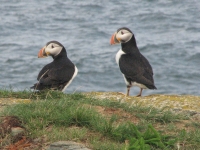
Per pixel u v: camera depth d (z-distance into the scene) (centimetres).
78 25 3139
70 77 1066
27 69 2186
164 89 1988
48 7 3734
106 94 1031
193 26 3100
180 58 2386
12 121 755
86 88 1973
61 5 3819
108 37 2825
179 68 2234
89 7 3747
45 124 761
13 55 2400
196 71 2194
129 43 1198
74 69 1090
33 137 732
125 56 1182
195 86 2022
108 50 2516
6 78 2058
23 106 812
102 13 3525
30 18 3316
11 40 2727
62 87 1055
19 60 2312
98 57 2383
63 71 1062
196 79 2102
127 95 1070
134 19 3319
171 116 834
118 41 1198
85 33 2916
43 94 924
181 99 983
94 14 3491
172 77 2123
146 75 1147
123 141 746
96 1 3984
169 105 948
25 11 3566
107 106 856
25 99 906
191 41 2689
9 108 802
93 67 2231
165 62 2331
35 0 4034
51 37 2819
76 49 2538
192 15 3422
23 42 2678
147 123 802
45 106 809
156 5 3797
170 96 1007
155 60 2366
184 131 765
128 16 3409
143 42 2677
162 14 3434
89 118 778
